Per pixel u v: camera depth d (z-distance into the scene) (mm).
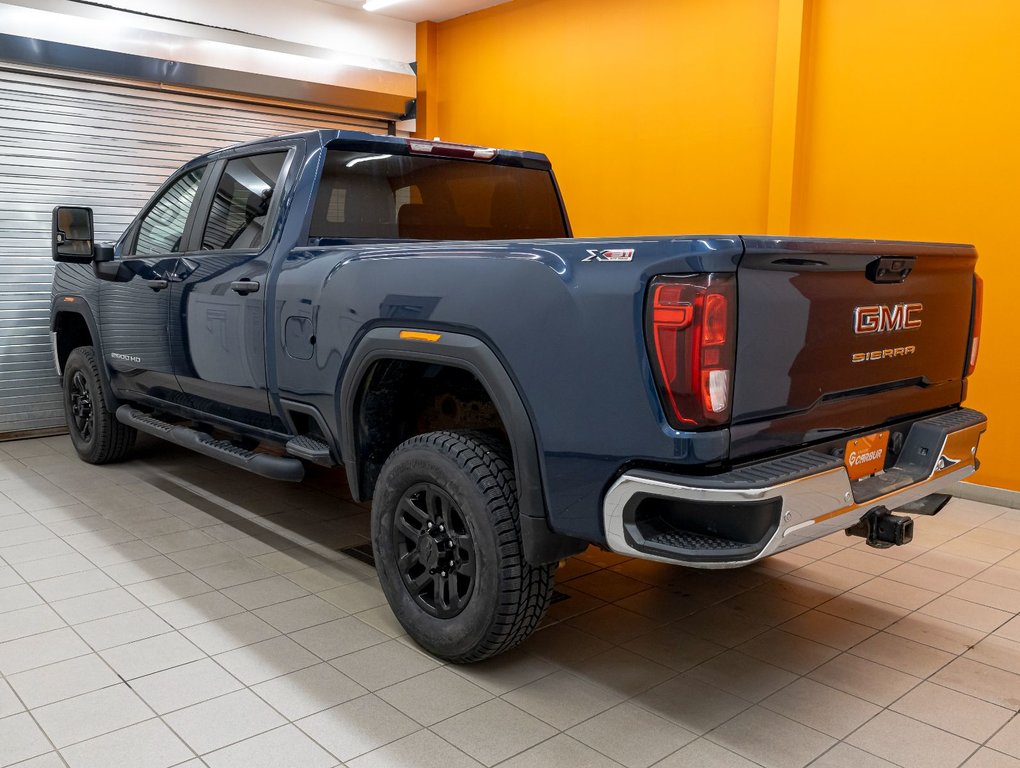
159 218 4145
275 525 3924
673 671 2564
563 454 2156
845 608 3074
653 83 5906
